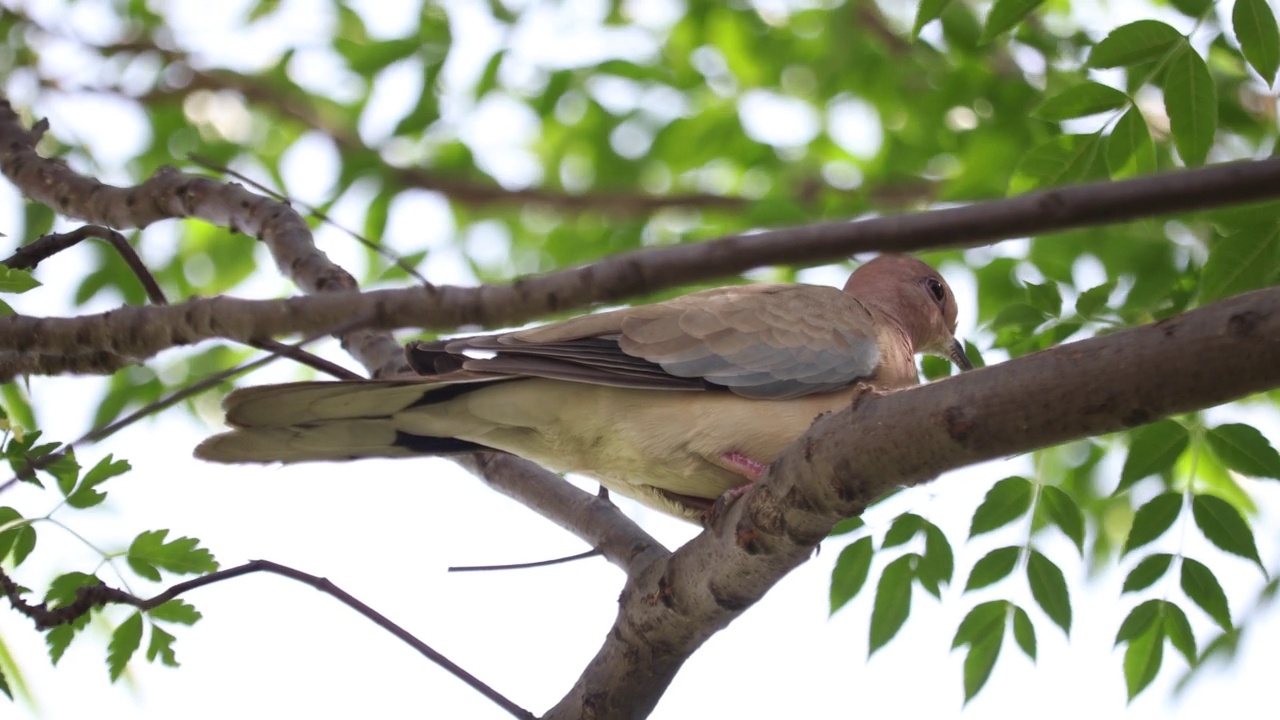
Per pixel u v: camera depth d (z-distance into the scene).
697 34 18.61
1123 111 9.30
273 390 8.02
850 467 6.62
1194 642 9.40
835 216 15.77
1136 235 12.73
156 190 10.41
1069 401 5.87
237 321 6.79
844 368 9.95
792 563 7.37
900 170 17.70
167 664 8.68
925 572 9.88
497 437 9.16
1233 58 12.71
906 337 11.20
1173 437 9.55
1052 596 9.70
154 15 17.94
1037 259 13.50
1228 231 8.93
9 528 8.42
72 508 8.53
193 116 18.39
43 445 8.52
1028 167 9.59
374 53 16.83
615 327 9.28
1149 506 9.49
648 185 19.31
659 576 7.88
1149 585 9.43
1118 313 10.88
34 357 8.51
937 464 6.38
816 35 18.72
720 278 5.71
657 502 9.89
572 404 9.06
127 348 7.45
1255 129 13.97
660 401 9.20
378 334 10.88
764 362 9.61
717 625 7.86
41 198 10.72
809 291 10.41
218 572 7.68
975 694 9.77
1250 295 5.54
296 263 10.10
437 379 8.30
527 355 8.83
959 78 16.88
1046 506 9.84
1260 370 5.45
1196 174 5.27
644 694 8.17
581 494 9.66
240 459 8.48
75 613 7.72
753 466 9.20
